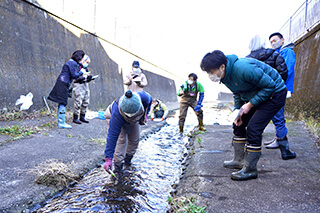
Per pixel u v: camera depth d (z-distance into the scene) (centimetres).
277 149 321
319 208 164
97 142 402
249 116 243
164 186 247
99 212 192
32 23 591
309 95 566
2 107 480
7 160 274
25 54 555
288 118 681
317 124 441
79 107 494
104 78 943
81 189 238
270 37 333
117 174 277
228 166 262
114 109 249
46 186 229
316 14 577
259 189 198
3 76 489
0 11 502
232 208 170
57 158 300
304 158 273
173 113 1105
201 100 534
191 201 189
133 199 216
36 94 570
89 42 865
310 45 596
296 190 193
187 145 434
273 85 198
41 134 399
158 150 396
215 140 420
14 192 208
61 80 429
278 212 161
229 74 207
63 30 718
